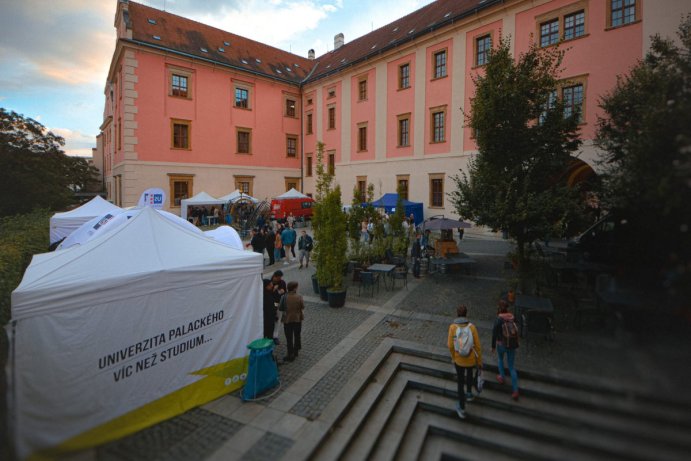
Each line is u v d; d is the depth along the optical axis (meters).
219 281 6.04
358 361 6.68
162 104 27.67
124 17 26.44
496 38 21.58
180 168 28.69
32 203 15.43
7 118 16.28
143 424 4.94
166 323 5.41
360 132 30.94
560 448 2.30
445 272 13.45
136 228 5.85
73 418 4.51
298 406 5.33
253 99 32.94
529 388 5.60
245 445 4.49
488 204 9.12
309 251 14.95
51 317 4.44
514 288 9.14
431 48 25.23
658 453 1.92
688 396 1.91
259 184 33.56
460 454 4.88
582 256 9.07
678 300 2.38
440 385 6.19
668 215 2.69
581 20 18.19
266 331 7.31
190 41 30.38
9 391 4.06
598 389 2.27
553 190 8.83
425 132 25.83
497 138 9.08
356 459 4.55
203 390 5.74
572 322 7.32
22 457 3.49
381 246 14.23
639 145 3.77
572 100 18.27
